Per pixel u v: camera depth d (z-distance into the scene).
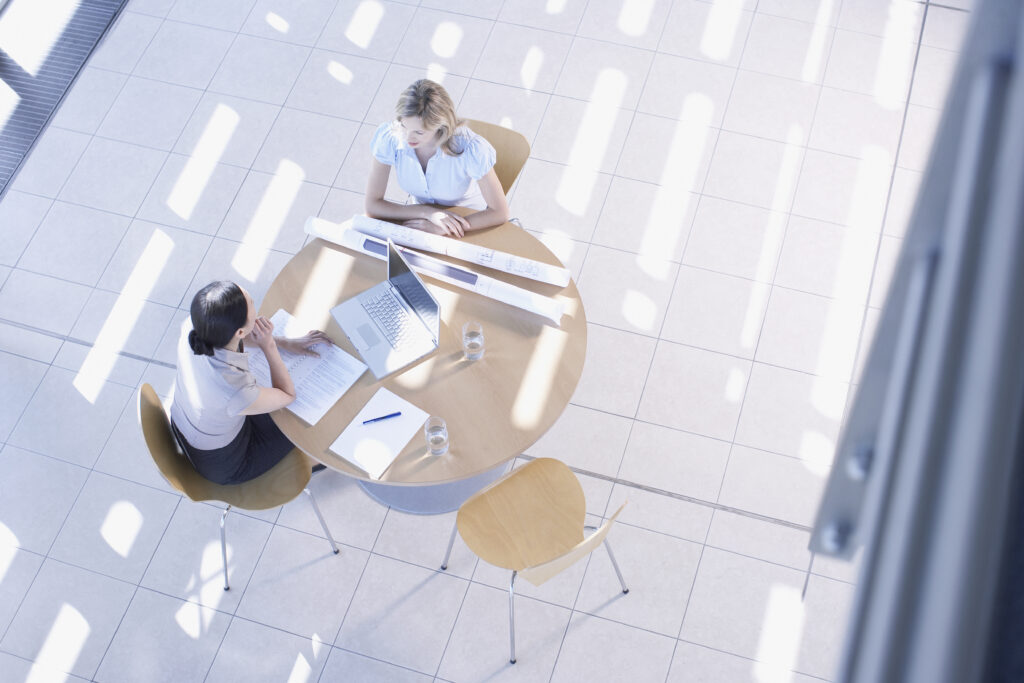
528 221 4.05
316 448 2.69
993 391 0.23
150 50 4.65
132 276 4.04
